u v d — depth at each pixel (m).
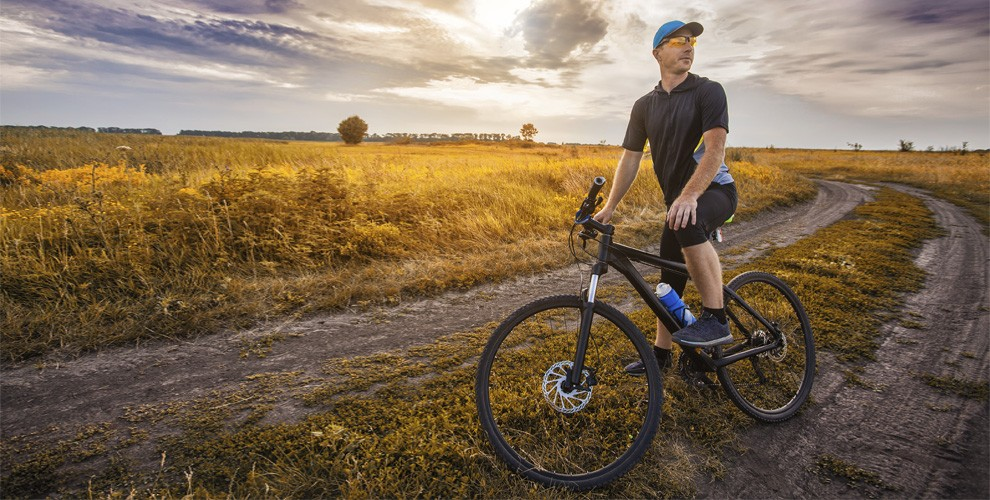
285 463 2.16
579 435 2.38
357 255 5.36
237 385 2.88
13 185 7.27
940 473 2.22
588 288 2.24
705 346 2.25
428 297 4.54
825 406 2.78
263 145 14.48
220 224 5.12
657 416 2.11
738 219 9.84
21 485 2.02
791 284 4.99
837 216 10.61
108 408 2.61
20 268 4.02
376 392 2.79
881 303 4.54
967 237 8.42
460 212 7.14
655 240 7.25
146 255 4.39
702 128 2.32
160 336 3.47
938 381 3.05
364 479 2.00
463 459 2.16
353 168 10.10
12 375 2.92
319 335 3.63
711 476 2.17
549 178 10.99
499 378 2.88
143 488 2.01
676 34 2.30
